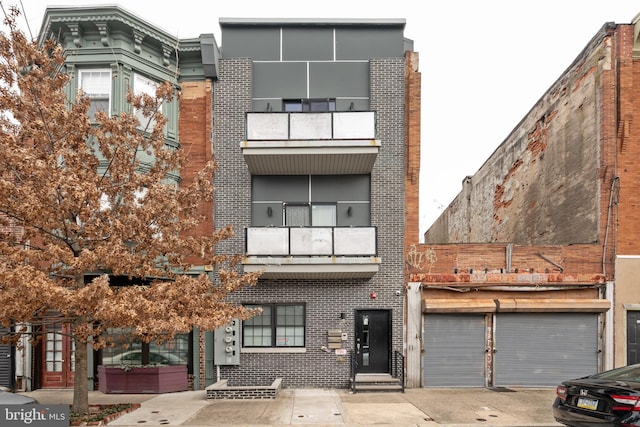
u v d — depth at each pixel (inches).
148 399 432.8
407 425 330.6
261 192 518.6
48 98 341.4
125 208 351.6
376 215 509.4
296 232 455.2
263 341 501.0
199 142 513.7
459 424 332.8
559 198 569.0
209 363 489.1
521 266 498.3
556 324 493.4
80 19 459.8
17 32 328.2
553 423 338.0
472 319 496.4
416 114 509.7
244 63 515.8
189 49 508.1
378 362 501.0
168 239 354.0
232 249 502.6
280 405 396.2
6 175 339.9
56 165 320.5
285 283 500.7
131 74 478.0
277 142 459.8
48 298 282.5
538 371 489.7
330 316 498.0
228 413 366.6
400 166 513.7
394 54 526.9
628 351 483.5
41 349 494.6
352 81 525.3
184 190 376.5
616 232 487.5
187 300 345.1
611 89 484.7
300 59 526.0
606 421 249.0
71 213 336.2
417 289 498.6
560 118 570.9
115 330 474.0
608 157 483.8
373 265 452.1
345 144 458.6
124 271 336.5
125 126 355.3
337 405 395.5
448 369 491.5
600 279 488.7
